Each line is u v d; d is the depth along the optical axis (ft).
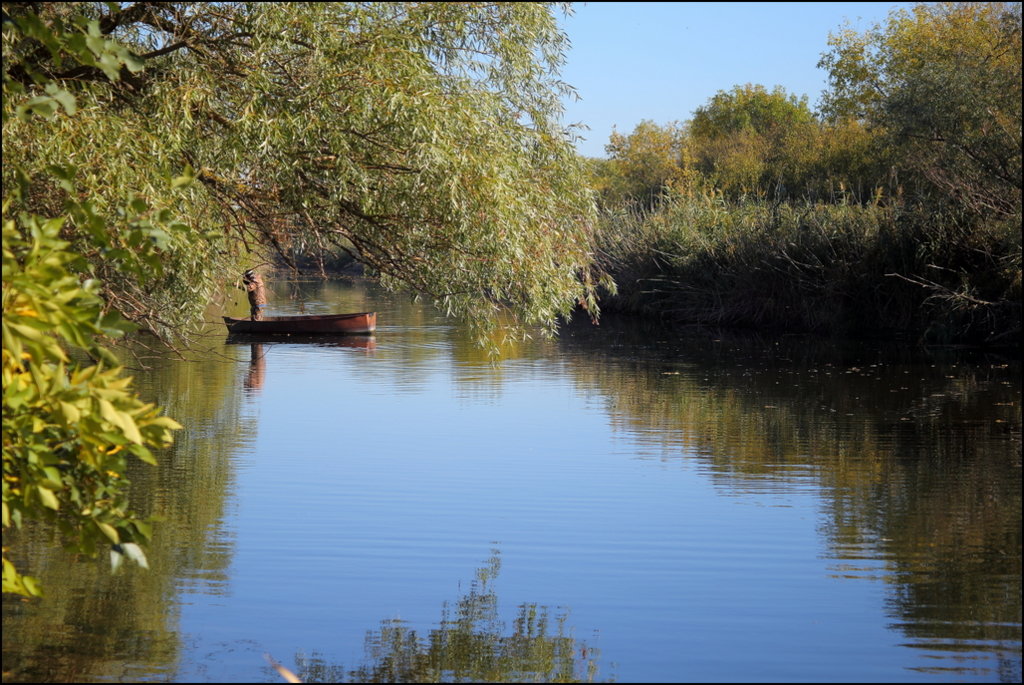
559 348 86.22
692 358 78.69
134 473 38.27
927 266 86.12
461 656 21.74
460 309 29.22
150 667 20.81
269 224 28.55
